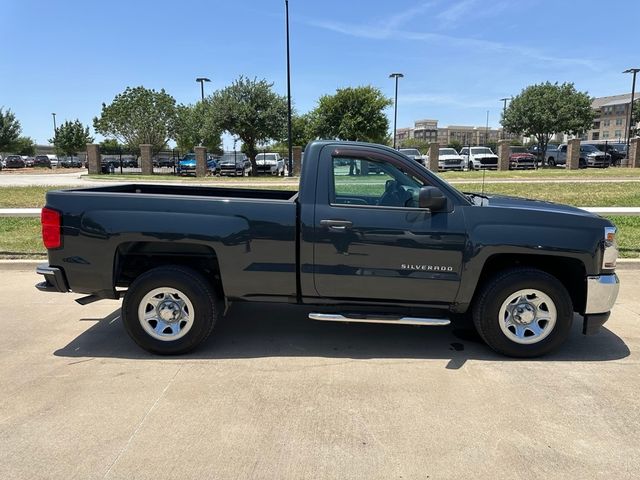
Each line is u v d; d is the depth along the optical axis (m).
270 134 31.58
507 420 3.48
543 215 4.38
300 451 3.11
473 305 4.58
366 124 41.22
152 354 4.58
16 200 14.76
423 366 4.36
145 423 3.41
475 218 4.36
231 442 3.20
